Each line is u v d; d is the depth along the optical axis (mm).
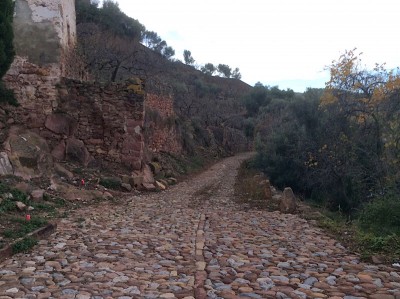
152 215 9477
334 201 16078
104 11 37438
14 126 12867
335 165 15992
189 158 29578
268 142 23922
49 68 13961
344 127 16156
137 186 14109
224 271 5145
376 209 9195
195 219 9242
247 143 51781
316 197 18188
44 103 13844
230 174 25344
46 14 14000
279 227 8508
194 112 45406
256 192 14344
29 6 13859
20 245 5684
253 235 7613
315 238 7375
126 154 14680
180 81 51156
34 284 4371
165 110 25562
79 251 5824
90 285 4402
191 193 15156
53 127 13750
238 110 54156
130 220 8625
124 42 38125
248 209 11367
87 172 13211
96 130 14516
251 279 4840
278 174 21844
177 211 10398
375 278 4926
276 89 60281
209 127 45719
